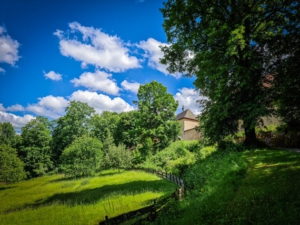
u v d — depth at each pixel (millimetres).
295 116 9469
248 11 12430
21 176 33812
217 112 14047
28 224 10984
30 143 46375
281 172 7301
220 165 11281
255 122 11914
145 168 29516
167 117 41375
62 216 11625
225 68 12516
